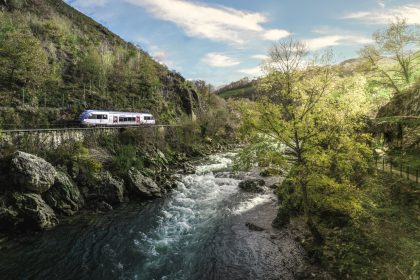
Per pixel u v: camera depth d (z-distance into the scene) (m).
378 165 24.56
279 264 18.30
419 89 24.70
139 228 24.17
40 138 31.19
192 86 103.94
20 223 22.45
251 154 19.89
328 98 19.30
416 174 21.12
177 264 18.73
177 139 61.50
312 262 17.81
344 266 16.31
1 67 44.91
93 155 34.88
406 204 18.53
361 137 20.94
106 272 17.78
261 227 23.73
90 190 29.88
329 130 18.98
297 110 19.48
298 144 18.94
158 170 42.41
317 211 22.73
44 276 17.17
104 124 47.44
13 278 16.86
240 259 19.14
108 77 70.12
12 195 23.11
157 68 100.00
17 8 71.06
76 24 96.25
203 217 26.52
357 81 20.84
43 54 50.12
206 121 78.50
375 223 18.27
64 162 30.55
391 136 26.36
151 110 71.56
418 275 13.61
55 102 49.19
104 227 24.30
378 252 16.19
